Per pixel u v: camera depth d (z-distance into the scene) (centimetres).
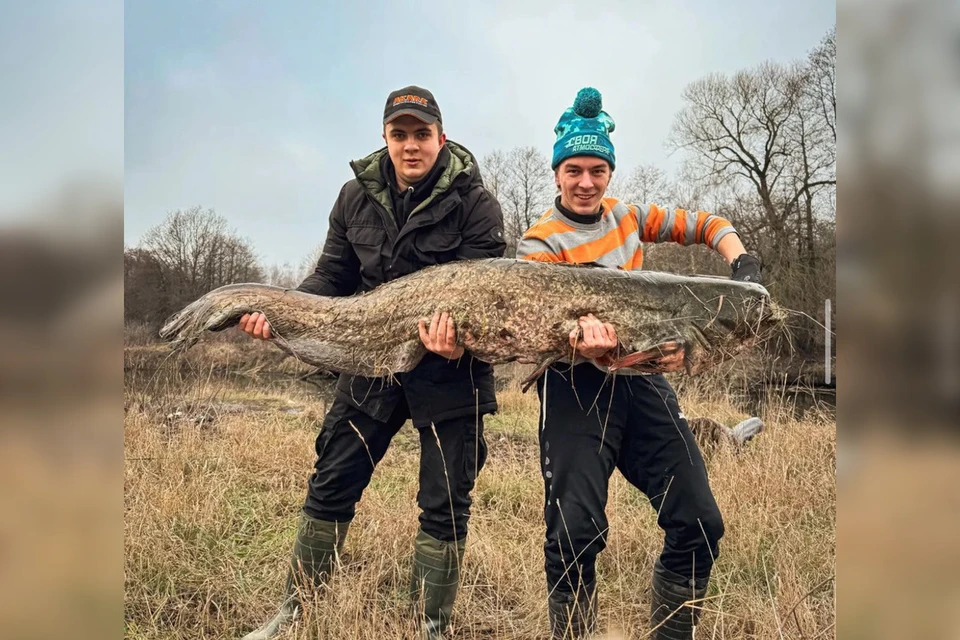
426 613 294
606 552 371
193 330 302
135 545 362
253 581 350
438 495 294
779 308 300
